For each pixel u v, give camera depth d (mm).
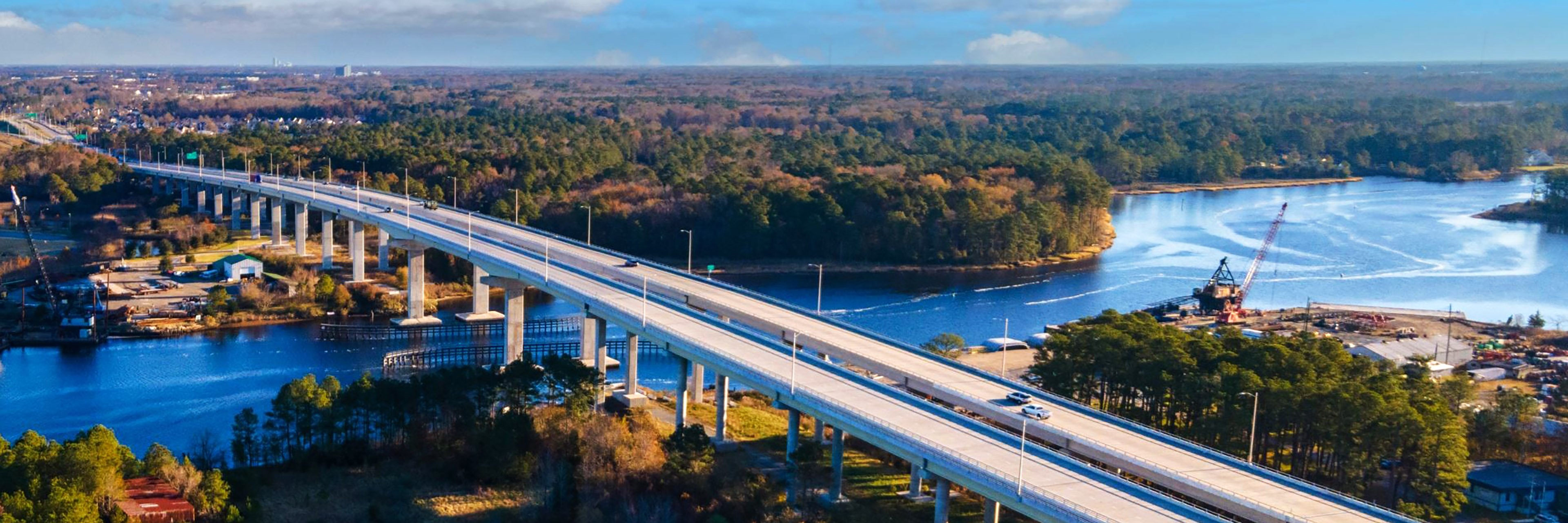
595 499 146875
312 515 144000
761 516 141250
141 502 133375
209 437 174125
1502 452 173625
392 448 163625
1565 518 153375
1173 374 172250
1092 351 181875
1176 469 129500
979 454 130625
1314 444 160000
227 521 136000
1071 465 127562
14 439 174375
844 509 145875
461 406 164000
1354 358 187875
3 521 120188
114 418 185750
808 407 149250
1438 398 173375
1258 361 172375
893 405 147625
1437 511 150000
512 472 154125
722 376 168625
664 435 170250
